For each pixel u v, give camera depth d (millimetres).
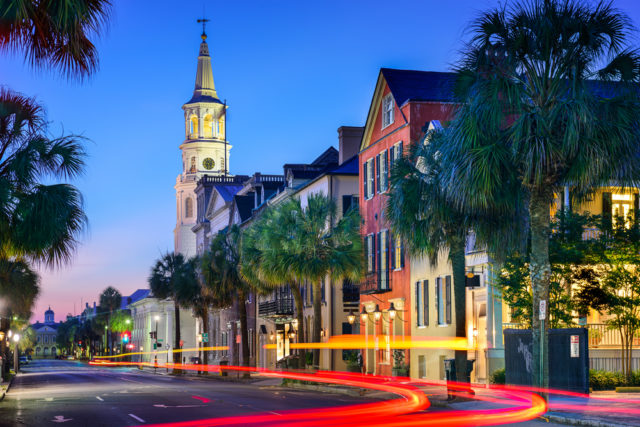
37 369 110062
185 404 27031
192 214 139750
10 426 19500
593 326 30109
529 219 23375
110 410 24641
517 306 27000
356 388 34906
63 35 10602
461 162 19562
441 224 25391
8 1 9875
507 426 17703
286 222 40906
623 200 31000
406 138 40375
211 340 92188
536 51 19844
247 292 57688
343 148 55719
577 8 19438
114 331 160125
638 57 19594
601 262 26688
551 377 23828
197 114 142625
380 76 43812
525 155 19141
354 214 41500
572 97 19078
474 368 33281
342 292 51219
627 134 18766
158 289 78750
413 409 23156
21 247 18812
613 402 21547
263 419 20375
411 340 40688
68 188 19141
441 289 37188
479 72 20109
